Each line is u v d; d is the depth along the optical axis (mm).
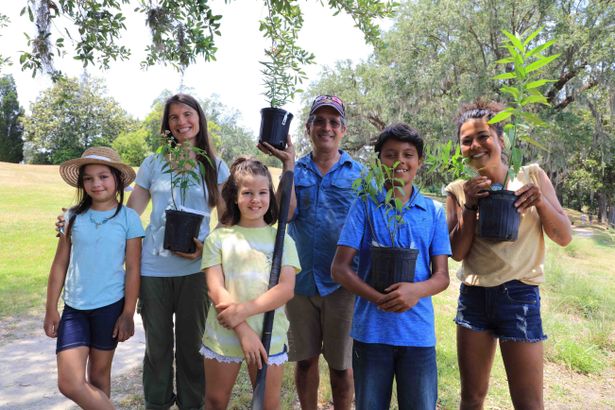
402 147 2383
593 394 4047
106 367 2697
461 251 2582
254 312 2301
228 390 2453
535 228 2502
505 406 3598
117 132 52375
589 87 20078
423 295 2213
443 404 3592
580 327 5934
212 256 2482
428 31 20609
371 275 2271
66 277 2793
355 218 2441
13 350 4574
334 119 3061
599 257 12469
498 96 18516
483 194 2400
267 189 2547
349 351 3035
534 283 2465
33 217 15102
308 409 3172
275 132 2879
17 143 52219
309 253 3039
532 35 2246
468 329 2604
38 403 3510
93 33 4418
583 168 29844
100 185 2734
